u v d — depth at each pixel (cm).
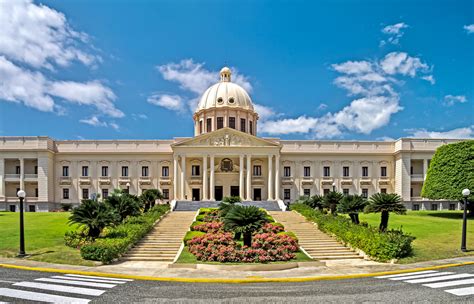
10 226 3009
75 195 6028
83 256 1922
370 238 2133
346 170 6291
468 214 4219
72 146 6122
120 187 6059
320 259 2131
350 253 2258
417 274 1564
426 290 1212
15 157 5884
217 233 2558
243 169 5906
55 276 1492
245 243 2116
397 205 2353
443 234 2711
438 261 1894
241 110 6662
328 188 6225
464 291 1181
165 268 1792
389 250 1998
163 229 2927
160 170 6128
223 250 1938
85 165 6100
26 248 2156
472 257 1984
